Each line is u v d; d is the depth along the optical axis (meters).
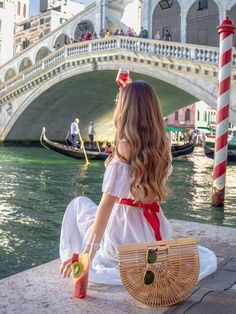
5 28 46.97
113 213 2.41
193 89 19.73
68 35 31.83
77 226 2.67
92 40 24.19
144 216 2.37
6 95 32.06
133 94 2.25
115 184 2.22
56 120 34.12
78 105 32.03
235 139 43.19
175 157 26.08
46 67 27.94
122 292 2.42
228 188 13.75
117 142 2.26
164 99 29.50
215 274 2.81
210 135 47.97
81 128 35.50
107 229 2.45
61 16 45.59
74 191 12.38
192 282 2.22
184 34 23.45
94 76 26.02
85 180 14.64
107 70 24.06
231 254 3.38
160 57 20.55
